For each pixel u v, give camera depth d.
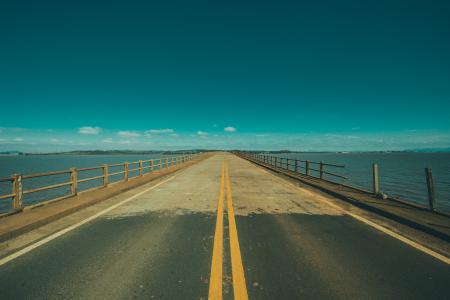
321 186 12.69
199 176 19.80
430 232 5.73
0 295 3.39
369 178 50.75
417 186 37.97
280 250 4.87
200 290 3.49
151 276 3.88
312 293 3.41
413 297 3.32
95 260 4.45
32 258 4.52
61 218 7.27
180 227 6.38
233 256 4.60
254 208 8.51
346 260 4.41
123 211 8.13
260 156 39.34
